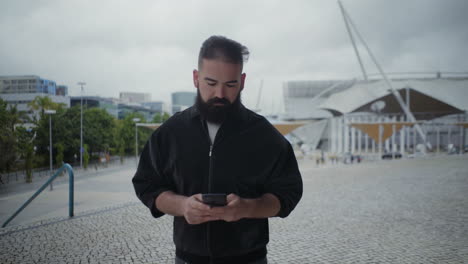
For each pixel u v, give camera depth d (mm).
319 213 8180
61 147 38562
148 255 5238
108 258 5109
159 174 1536
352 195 10898
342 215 7918
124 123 72625
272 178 1495
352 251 5328
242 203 1191
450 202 9312
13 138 28688
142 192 1499
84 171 38656
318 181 15195
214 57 1310
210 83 1333
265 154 1443
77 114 50688
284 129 44250
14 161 29344
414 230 6492
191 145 1448
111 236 6340
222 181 1410
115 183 22172
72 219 7891
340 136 97312
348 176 17125
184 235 1505
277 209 1365
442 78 92875
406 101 84000
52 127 44406
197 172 1427
